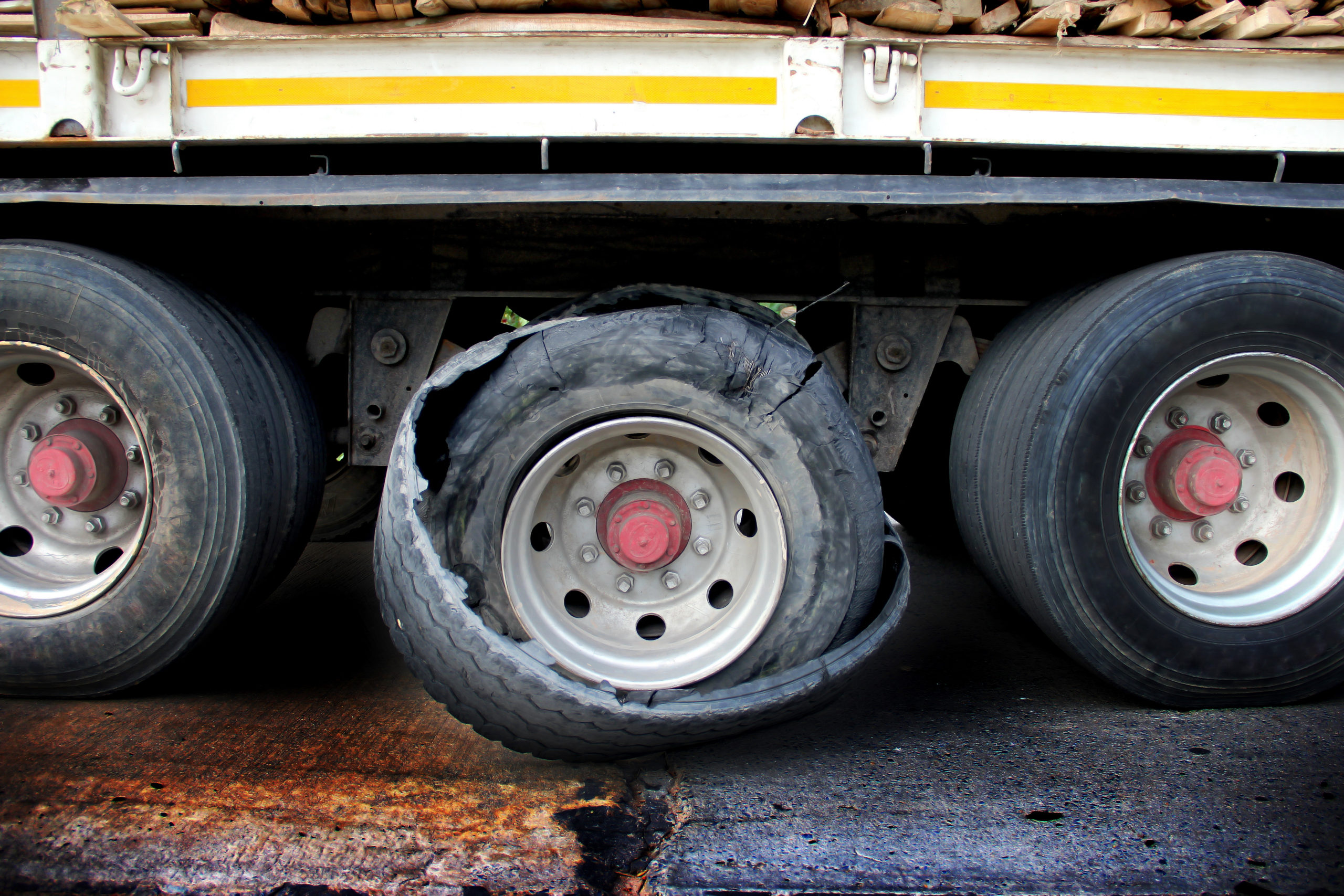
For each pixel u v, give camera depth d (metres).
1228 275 1.95
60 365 2.00
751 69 1.77
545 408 1.74
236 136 1.78
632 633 1.92
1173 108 1.87
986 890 1.44
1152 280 1.98
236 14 1.81
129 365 1.88
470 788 1.77
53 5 1.79
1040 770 1.87
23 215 2.07
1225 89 1.87
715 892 1.44
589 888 1.45
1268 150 1.89
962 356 2.33
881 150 1.98
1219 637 2.06
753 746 2.02
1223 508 2.09
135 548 1.95
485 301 2.49
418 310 2.19
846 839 1.60
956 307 2.24
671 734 1.73
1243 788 1.77
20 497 2.13
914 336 2.23
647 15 1.80
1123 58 1.84
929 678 2.47
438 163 1.99
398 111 1.77
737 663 1.83
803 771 1.88
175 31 1.77
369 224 2.19
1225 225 2.23
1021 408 2.05
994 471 2.12
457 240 2.17
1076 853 1.54
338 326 2.30
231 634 2.17
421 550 1.65
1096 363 1.92
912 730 2.10
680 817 1.68
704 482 1.93
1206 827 1.62
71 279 1.89
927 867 1.50
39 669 2.01
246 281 2.25
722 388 1.76
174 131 1.78
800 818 1.67
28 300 1.89
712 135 1.77
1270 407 2.19
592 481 1.93
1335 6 1.88
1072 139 1.85
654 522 1.88
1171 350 1.92
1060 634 2.06
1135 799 1.73
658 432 1.83
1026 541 2.02
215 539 1.92
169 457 1.91
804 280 2.24
